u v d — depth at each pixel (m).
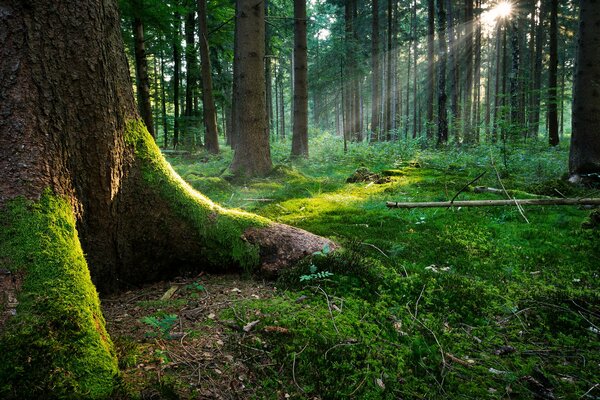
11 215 2.22
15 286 1.97
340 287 3.30
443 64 16.80
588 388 2.19
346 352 2.39
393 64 27.55
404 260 4.11
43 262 2.09
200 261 3.70
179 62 19.56
